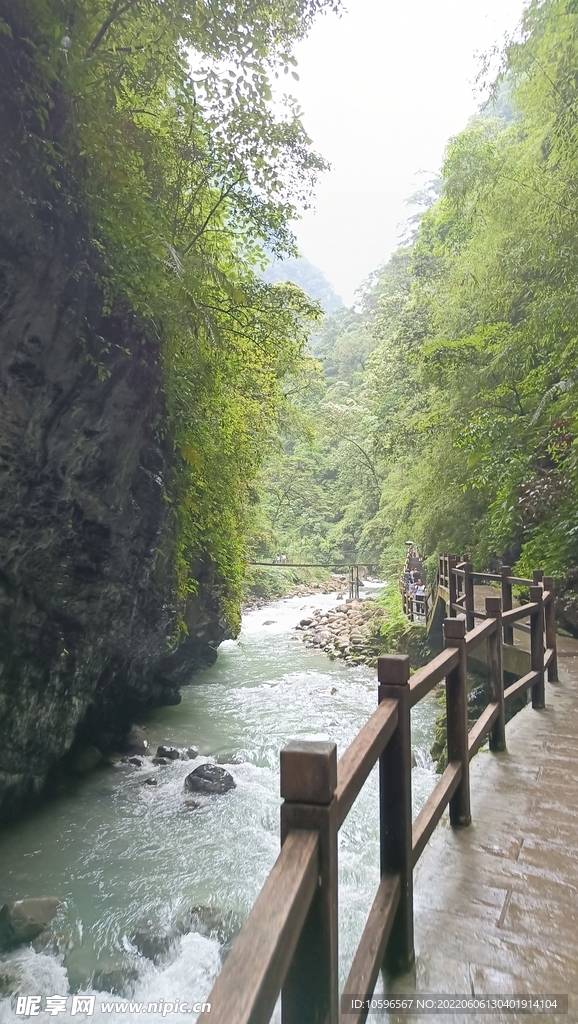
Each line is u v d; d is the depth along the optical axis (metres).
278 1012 2.75
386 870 1.96
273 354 8.39
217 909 4.35
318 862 1.21
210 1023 0.78
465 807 2.96
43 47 3.97
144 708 8.52
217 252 7.55
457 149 9.95
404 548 18.22
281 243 7.08
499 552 10.48
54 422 4.87
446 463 12.13
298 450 36.34
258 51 5.08
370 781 6.74
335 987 1.24
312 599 24.50
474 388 10.84
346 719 8.73
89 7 4.29
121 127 5.13
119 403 5.34
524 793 3.33
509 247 9.06
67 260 4.54
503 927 2.17
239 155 6.10
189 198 6.52
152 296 5.16
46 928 4.17
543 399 8.47
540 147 9.31
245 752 7.48
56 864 4.99
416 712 9.38
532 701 5.03
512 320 10.66
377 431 17.11
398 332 16.28
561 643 7.99
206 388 7.11
